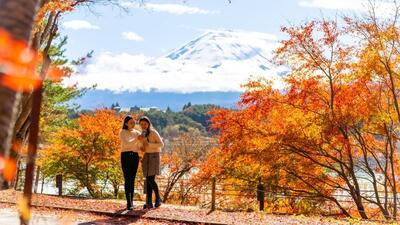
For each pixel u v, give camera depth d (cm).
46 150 2886
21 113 1866
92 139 2912
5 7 177
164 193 3130
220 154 2380
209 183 2486
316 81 2306
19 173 2050
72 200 1409
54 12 1661
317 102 2362
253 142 2309
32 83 194
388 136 2367
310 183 2458
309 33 2303
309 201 2484
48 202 1302
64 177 2955
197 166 3222
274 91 2323
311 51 2323
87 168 2930
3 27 176
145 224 1117
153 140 1306
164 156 3291
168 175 3297
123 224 1106
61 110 3722
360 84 2320
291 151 2345
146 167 1314
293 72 2355
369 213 2533
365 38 2280
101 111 2995
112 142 2938
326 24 2300
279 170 2434
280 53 2341
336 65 2305
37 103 379
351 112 2339
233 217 1225
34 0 183
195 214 1248
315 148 2338
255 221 1179
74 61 2328
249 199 2459
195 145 3453
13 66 178
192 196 2959
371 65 2267
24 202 317
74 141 2892
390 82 2392
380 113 2302
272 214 1323
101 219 1135
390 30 2259
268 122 2369
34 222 962
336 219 1300
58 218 1062
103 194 3000
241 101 2325
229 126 2317
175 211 1277
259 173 2394
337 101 2330
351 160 2378
